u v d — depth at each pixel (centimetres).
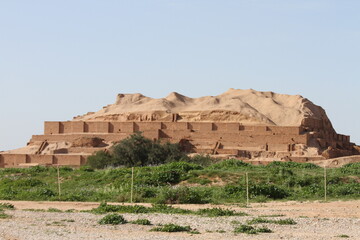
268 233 3072
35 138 16225
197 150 14412
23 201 5253
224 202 5103
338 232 3108
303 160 13788
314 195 5578
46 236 2948
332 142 16538
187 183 6344
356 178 6444
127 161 11338
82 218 3669
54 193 5716
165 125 15700
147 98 18912
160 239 2830
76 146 15275
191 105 18388
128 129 15762
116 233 3089
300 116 17175
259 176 6372
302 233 3075
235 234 3041
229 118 16800
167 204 4872
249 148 14788
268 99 18488
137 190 5588
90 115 18638
